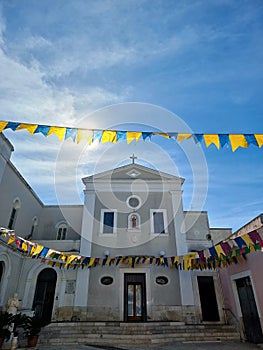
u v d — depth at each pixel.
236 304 9.58
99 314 10.98
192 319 10.92
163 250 12.41
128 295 11.59
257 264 8.20
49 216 15.62
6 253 10.30
